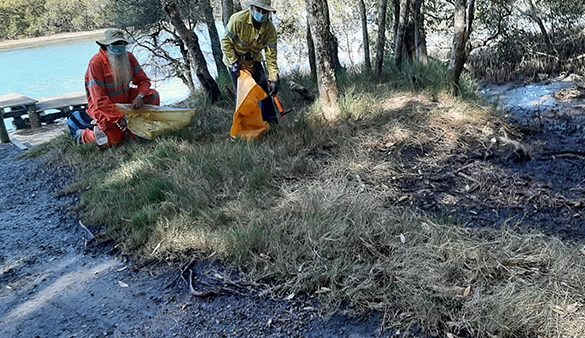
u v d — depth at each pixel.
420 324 2.73
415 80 6.17
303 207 3.76
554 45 8.79
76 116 6.27
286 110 6.13
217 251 3.55
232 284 3.24
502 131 5.24
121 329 3.00
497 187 4.17
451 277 2.98
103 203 4.41
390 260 3.16
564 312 2.64
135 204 4.27
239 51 5.32
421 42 7.57
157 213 4.02
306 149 4.93
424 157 4.78
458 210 3.84
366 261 3.20
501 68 8.68
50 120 9.77
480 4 9.59
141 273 3.51
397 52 6.96
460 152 4.85
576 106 6.27
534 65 8.60
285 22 10.75
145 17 9.63
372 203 3.80
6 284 3.60
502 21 9.61
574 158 4.59
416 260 3.10
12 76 14.35
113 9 9.99
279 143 5.08
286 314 2.94
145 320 3.05
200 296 3.17
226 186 4.30
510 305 2.69
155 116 5.73
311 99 6.27
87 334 2.99
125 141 5.76
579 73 8.06
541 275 2.94
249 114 5.26
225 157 4.78
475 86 6.54
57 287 3.49
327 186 4.09
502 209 3.83
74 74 14.23
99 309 3.20
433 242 3.25
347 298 2.98
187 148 5.18
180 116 5.74
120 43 5.46
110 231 4.05
